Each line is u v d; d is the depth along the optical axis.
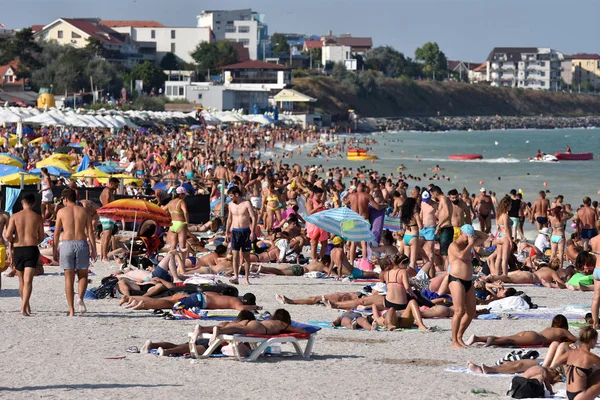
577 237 51.38
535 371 18.83
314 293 32.84
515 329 26.91
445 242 38.16
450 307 28.67
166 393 17.84
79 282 26.72
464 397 18.31
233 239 34.34
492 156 189.75
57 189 49.50
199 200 50.81
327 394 18.22
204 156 95.88
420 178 121.50
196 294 27.92
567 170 143.62
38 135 131.12
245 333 21.33
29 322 25.25
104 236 38.91
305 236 43.44
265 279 36.16
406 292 27.30
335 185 60.91
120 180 52.22
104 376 19.19
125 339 23.33
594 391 17.44
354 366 21.14
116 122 132.88
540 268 38.41
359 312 27.97
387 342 24.47
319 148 189.50
